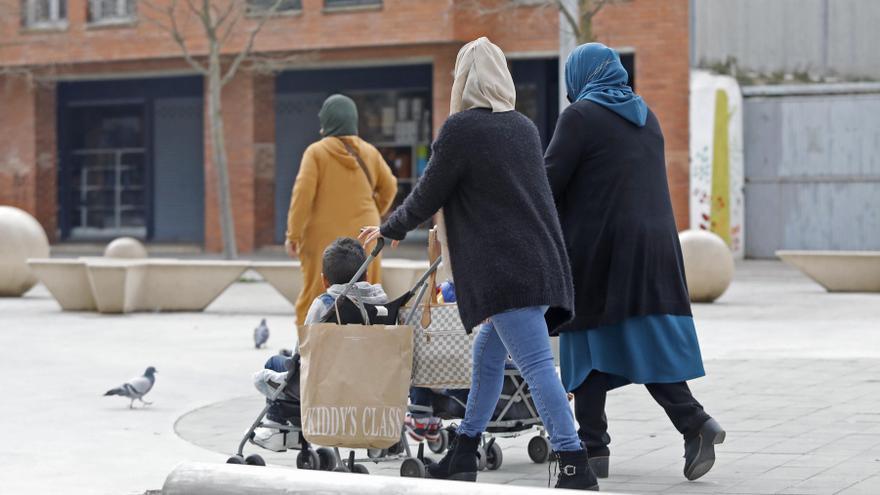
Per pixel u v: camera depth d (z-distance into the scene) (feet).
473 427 42.55
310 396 40.14
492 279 39.09
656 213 44.62
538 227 39.68
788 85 208.33
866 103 205.46
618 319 43.70
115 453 50.83
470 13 213.05
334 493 29.40
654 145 45.29
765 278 166.50
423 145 239.30
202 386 71.20
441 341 42.96
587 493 27.04
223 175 177.99
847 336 94.58
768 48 209.05
